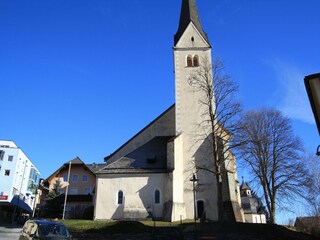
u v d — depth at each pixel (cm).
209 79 3819
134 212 3494
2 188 6656
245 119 3972
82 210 4994
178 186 3609
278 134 3891
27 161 7750
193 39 4391
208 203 3572
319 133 606
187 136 3903
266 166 3766
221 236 2522
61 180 6819
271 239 2469
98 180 3759
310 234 3127
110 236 2636
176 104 4072
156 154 3950
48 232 1630
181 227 2731
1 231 3522
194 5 4725
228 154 3675
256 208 7419
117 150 4375
